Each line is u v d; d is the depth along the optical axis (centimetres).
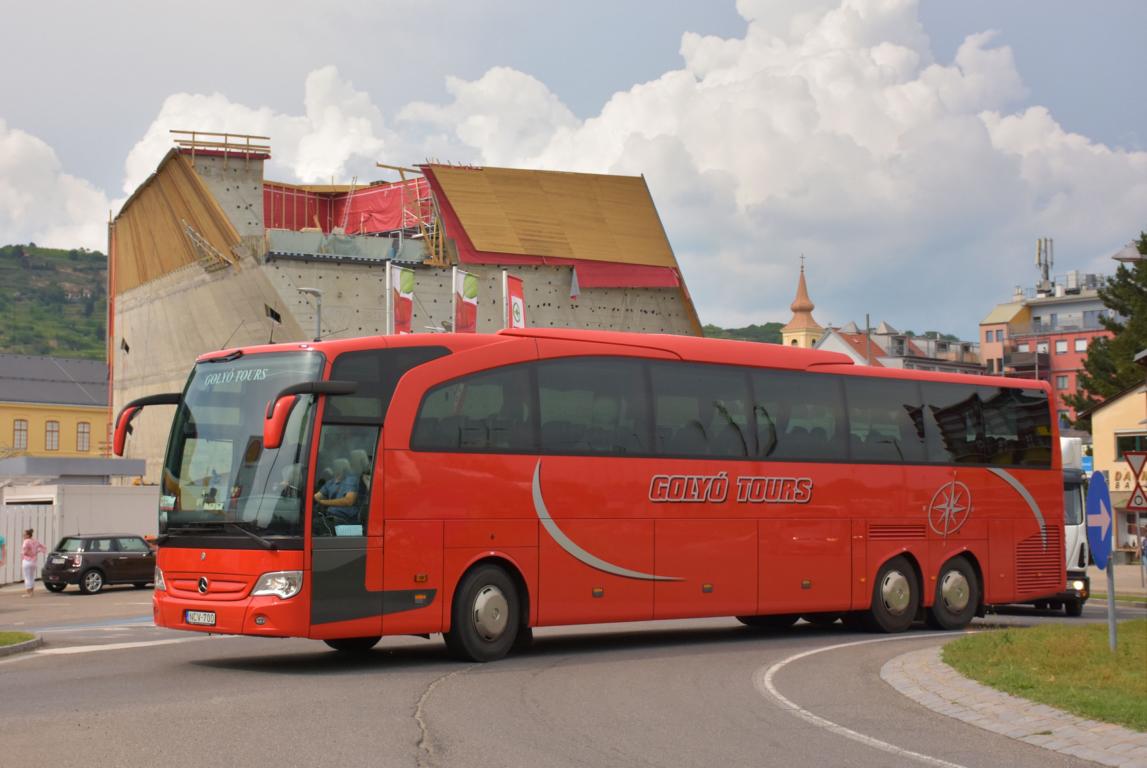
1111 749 947
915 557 2119
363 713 1097
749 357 1922
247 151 8194
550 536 1634
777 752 941
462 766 862
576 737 995
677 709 1158
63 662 1573
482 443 1582
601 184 9100
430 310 7944
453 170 8444
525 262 8450
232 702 1161
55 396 10962
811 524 1964
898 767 885
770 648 1798
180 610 1455
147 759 866
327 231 9225
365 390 1491
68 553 4156
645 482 1747
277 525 1415
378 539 1473
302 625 1404
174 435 1523
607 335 1756
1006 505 2261
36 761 855
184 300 8294
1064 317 14712
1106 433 6206
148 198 8481
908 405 2142
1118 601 3559
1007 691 1237
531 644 1830
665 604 1759
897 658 1558
